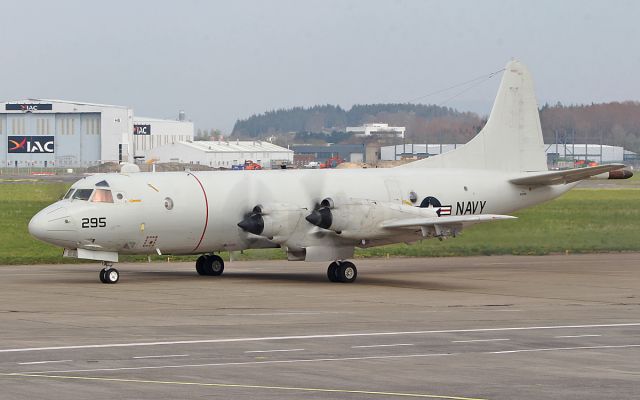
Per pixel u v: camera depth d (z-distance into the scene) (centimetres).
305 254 11600
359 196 12312
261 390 4978
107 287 10438
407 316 8138
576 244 16788
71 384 5081
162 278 11581
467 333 7131
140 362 5769
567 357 6109
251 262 14025
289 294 9906
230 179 11744
